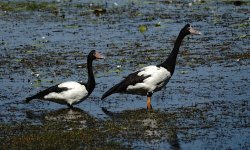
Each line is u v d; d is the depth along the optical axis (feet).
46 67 68.13
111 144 41.83
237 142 42.24
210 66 66.64
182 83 59.88
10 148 41.34
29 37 85.92
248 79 60.59
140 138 43.29
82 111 51.70
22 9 112.06
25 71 66.59
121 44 79.56
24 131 45.55
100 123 47.57
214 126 46.01
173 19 97.81
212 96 54.80
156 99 54.75
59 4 117.50
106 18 100.63
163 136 43.75
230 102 52.65
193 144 41.93
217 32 85.97
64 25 94.94
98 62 70.08
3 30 92.02
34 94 57.31
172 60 53.21
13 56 74.02
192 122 47.16
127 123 47.37
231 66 66.23
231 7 108.27
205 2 115.34
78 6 114.73
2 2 120.47
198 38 82.38
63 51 76.18
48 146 41.52
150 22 95.81
